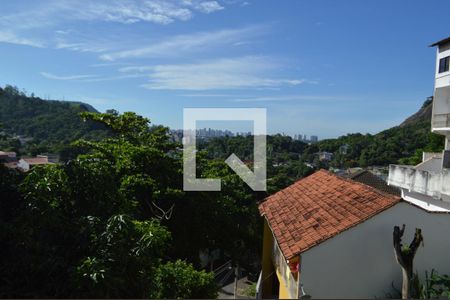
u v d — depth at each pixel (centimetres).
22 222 851
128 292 838
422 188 1460
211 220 1884
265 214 1189
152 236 919
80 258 848
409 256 763
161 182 1769
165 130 2378
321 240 807
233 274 1576
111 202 1091
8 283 753
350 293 800
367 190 988
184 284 973
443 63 1644
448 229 838
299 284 798
